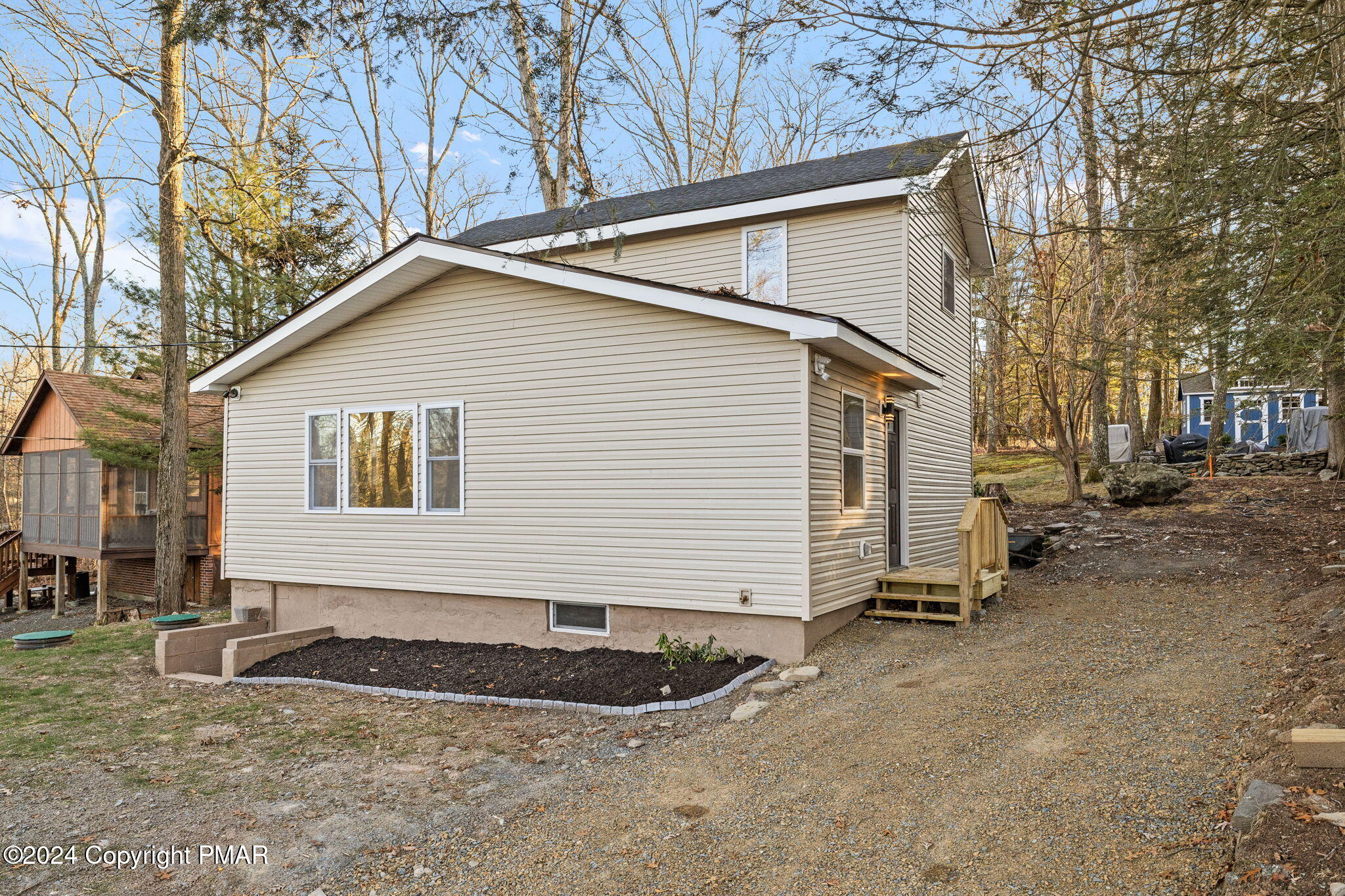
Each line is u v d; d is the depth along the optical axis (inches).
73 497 799.7
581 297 350.0
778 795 189.9
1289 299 249.4
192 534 781.3
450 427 382.9
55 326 1208.8
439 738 257.8
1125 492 609.0
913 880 147.5
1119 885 138.0
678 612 331.3
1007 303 668.7
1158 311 436.1
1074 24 204.4
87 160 1115.9
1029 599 394.0
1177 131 223.1
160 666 369.4
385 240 1051.3
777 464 309.6
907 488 433.4
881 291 415.8
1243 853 132.3
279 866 170.7
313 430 420.5
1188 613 337.1
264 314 700.0
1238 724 199.9
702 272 464.1
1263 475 749.3
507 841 177.6
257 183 724.0
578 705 284.5
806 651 305.3
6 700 319.3
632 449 338.3
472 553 374.3
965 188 501.7
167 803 206.7
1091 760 188.9
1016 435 1289.4
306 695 323.9
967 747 205.2
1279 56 206.8
